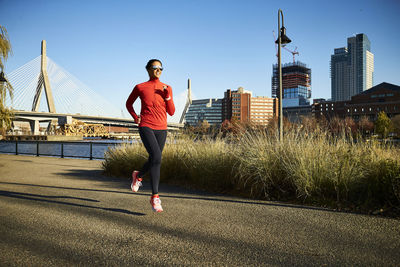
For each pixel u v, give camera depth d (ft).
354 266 6.72
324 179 13.75
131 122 354.74
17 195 15.47
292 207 12.62
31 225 9.95
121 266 6.76
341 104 474.08
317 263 6.89
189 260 7.09
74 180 21.50
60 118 287.28
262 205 13.04
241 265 6.81
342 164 13.85
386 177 12.28
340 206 12.47
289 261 7.02
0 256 7.32
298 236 8.82
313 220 10.55
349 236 8.79
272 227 9.73
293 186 14.57
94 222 10.33
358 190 13.19
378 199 12.34
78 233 9.12
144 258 7.22
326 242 8.29
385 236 8.77
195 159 19.62
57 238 8.66
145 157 22.76
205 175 17.84
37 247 7.94
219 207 12.66
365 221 10.34
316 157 14.69
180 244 8.18
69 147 130.93
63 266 6.77
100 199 14.46
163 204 13.30
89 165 34.53
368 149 15.19
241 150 18.01
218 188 17.16
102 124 335.67
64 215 11.28
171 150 21.74
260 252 7.58
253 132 19.26
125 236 8.85
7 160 40.42
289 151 15.88
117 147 27.02
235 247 7.95
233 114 591.37
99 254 7.47
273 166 15.37
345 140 16.16
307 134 17.46
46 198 14.69
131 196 15.28
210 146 20.44
